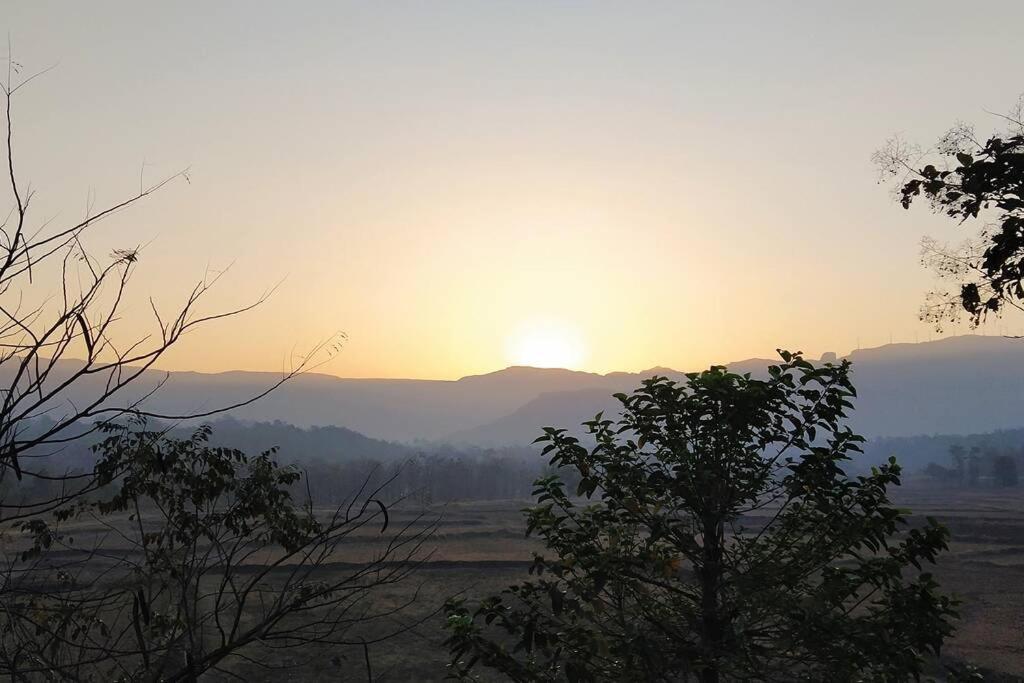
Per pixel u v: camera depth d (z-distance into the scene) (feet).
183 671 11.85
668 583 23.93
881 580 23.98
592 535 24.04
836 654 20.97
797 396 23.77
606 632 22.80
